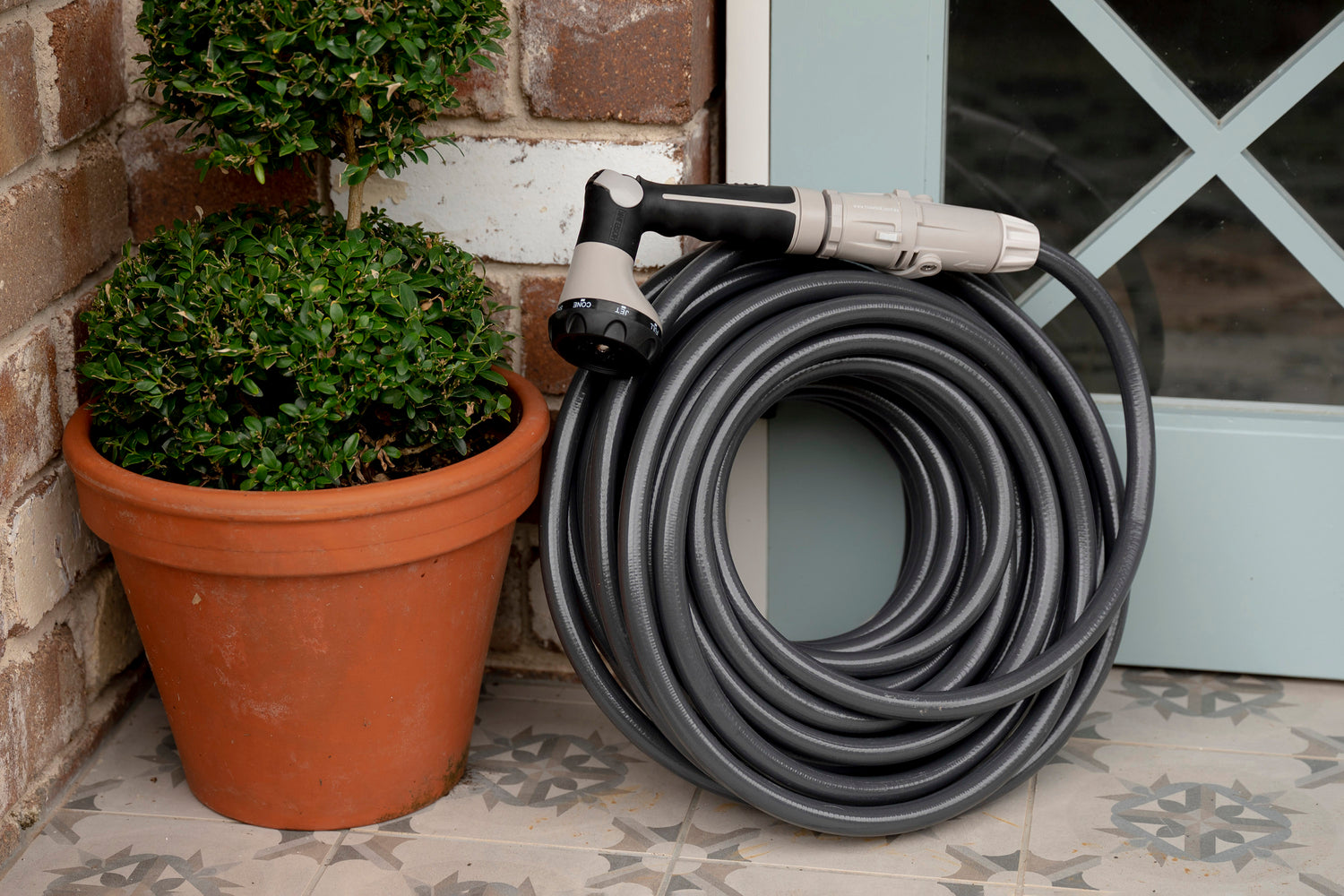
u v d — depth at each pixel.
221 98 1.11
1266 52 1.33
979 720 1.25
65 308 1.29
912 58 1.34
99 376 1.13
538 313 1.41
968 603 1.26
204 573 1.11
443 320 1.22
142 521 1.10
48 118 1.24
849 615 1.53
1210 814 1.28
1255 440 1.42
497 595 1.29
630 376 1.18
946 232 1.23
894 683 1.27
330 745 1.21
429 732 1.26
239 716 1.19
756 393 1.18
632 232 1.16
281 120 1.10
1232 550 1.46
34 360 1.23
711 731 1.18
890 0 1.33
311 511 1.07
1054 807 1.30
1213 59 1.34
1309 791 1.31
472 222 1.38
